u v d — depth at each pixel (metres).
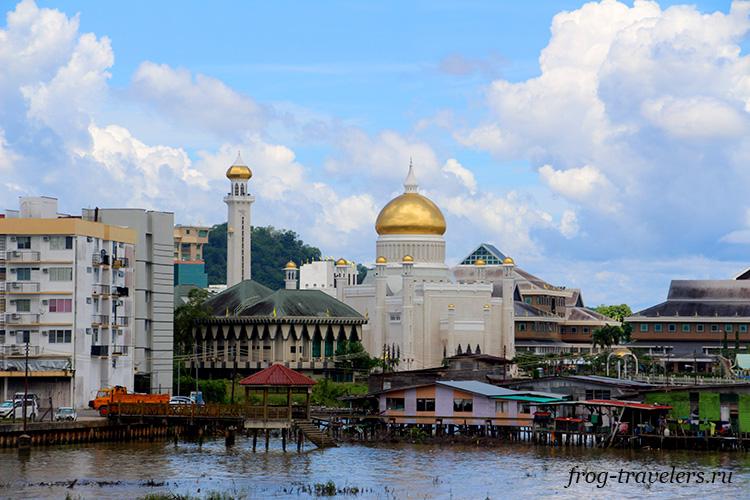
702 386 199.75
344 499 142.12
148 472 158.88
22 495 139.88
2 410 190.38
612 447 192.38
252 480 154.25
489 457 179.88
